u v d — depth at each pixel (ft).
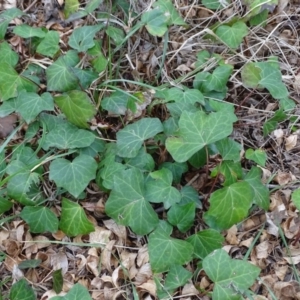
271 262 1.68
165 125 1.75
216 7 2.12
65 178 1.66
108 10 2.11
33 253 1.70
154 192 1.62
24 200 1.66
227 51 2.06
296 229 1.72
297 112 1.97
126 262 1.67
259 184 1.70
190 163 1.73
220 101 1.88
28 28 1.96
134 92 1.90
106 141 1.85
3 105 1.84
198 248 1.61
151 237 1.57
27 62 2.01
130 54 2.04
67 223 1.65
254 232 1.73
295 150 1.91
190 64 2.05
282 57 2.08
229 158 1.66
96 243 1.67
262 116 1.96
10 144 1.88
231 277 1.46
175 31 2.08
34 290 1.63
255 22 2.09
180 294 1.59
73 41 1.91
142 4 2.10
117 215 1.61
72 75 1.81
